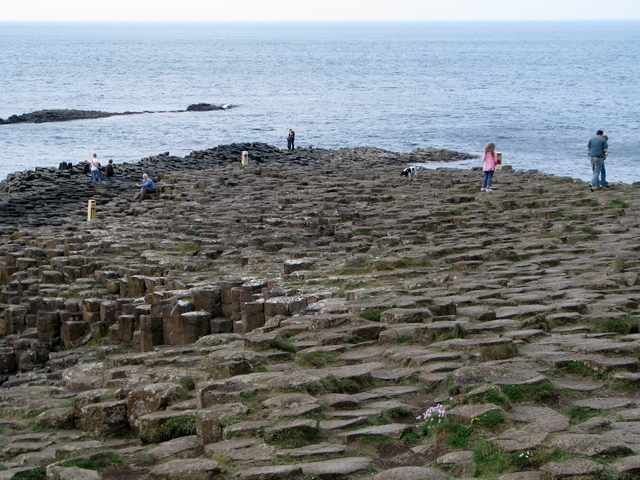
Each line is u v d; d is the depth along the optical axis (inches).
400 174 1831.9
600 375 450.9
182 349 642.2
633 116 4008.4
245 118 4151.1
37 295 1013.2
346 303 666.8
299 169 2025.1
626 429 374.0
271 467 357.1
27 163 2704.2
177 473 361.1
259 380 470.9
